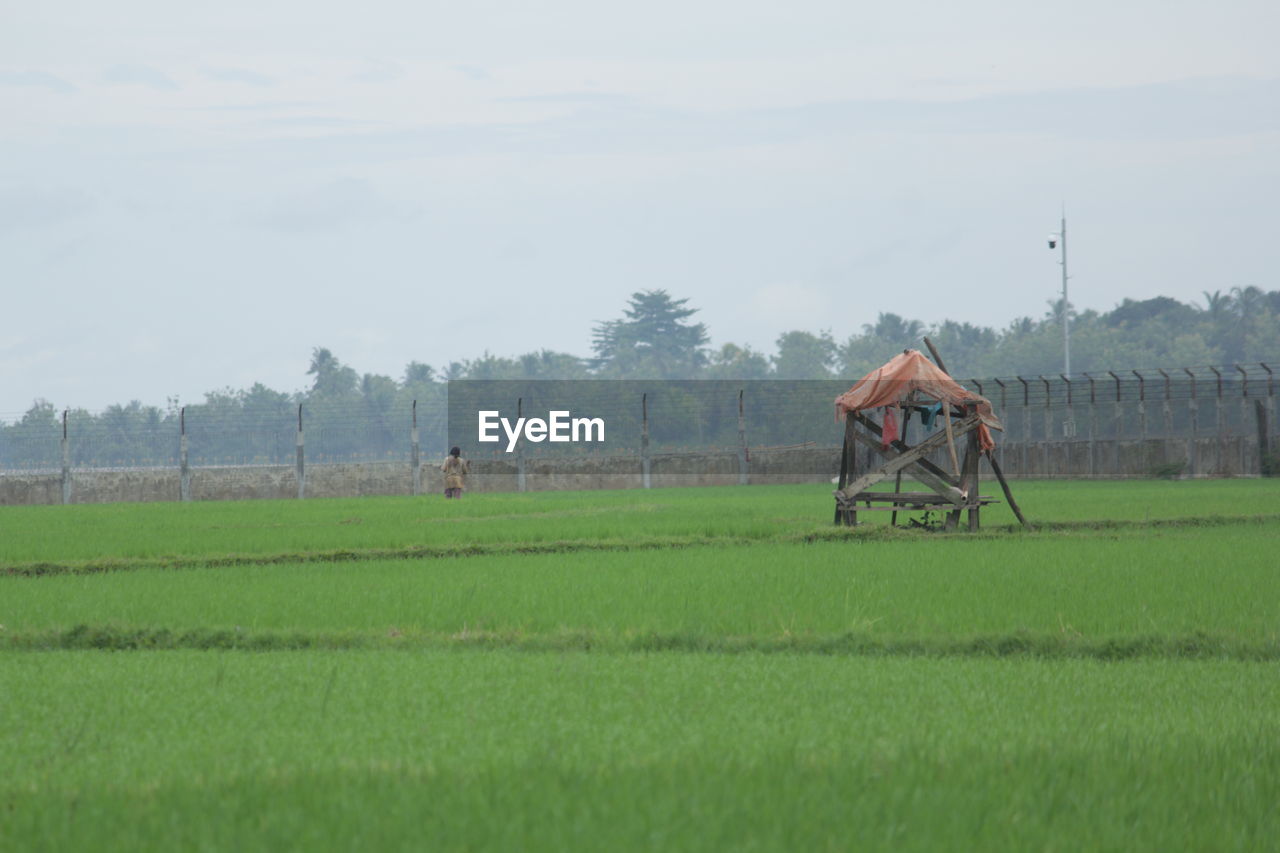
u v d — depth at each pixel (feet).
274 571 217.56
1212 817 72.18
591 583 190.39
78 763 84.02
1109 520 306.35
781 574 199.31
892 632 146.00
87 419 595.47
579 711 100.22
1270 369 585.63
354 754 85.35
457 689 109.60
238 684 112.88
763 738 90.22
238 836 66.80
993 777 78.18
